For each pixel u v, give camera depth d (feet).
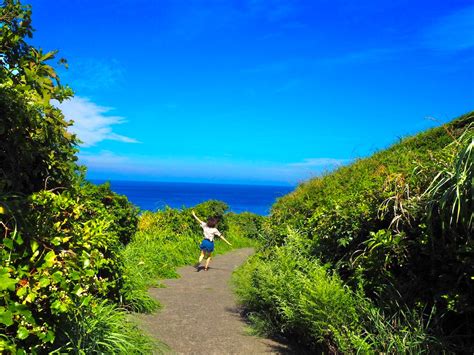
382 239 14.56
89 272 10.39
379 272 14.83
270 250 24.68
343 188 32.32
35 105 10.78
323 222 19.94
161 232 48.60
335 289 14.67
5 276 7.92
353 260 16.92
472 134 13.64
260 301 19.34
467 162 11.95
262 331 18.30
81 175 14.88
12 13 10.27
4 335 8.12
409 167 17.46
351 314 14.14
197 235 53.57
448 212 12.66
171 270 35.19
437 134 35.68
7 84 9.84
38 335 8.80
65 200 11.50
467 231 11.68
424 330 12.35
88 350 12.10
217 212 64.39
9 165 11.10
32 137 11.85
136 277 25.66
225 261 47.67
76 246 10.63
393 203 15.37
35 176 12.41
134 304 20.70
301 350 16.38
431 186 13.89
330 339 14.74
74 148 13.35
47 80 10.90
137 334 15.33
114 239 19.65
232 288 26.81
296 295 16.22
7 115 10.09
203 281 32.99
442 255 12.85
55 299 9.24
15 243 9.20
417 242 13.73
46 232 9.95
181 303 24.00
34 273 9.09
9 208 9.04
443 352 11.69
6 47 10.14
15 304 8.36
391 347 12.47
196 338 17.47
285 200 40.57
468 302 11.72
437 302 12.89
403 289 13.91
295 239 20.89
